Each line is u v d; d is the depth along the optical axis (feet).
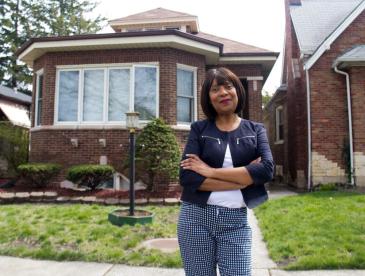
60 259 14.24
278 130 52.16
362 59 32.24
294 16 43.57
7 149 39.99
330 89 35.70
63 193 28.96
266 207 24.58
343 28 35.70
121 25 48.93
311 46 37.06
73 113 33.86
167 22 48.37
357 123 33.60
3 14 98.63
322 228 17.62
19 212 22.67
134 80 32.96
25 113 69.56
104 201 26.94
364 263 12.93
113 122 32.91
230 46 41.86
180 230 6.64
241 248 6.38
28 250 15.07
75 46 33.01
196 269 6.47
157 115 32.45
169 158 28.12
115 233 17.39
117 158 32.14
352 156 33.71
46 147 33.40
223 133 6.79
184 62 34.04
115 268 13.24
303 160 38.52
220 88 6.84
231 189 6.36
